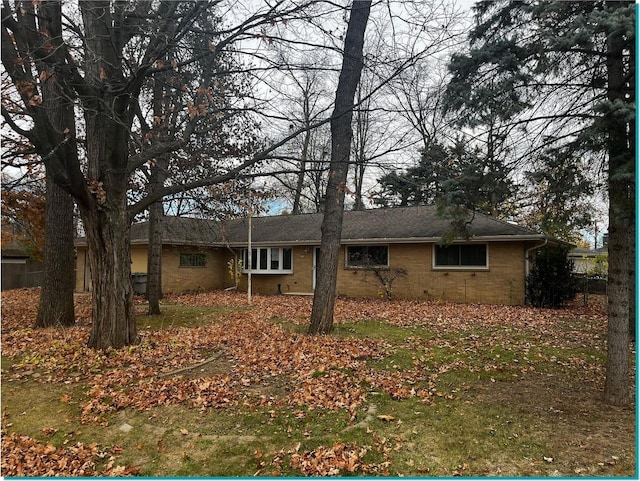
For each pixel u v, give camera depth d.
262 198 10.10
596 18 4.00
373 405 4.81
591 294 17.58
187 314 11.80
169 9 6.60
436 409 4.68
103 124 7.17
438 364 6.40
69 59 6.55
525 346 7.52
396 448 3.82
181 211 11.15
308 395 5.11
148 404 4.96
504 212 16.83
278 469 3.54
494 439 3.93
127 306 7.61
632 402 4.78
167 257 18.03
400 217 17.34
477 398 5.01
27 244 17.70
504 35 5.79
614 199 4.45
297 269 18.28
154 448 3.96
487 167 6.23
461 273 14.50
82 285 20.41
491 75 5.78
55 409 4.91
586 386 5.40
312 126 6.91
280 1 5.83
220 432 4.23
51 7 6.13
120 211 7.43
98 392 5.34
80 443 4.07
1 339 8.20
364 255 16.56
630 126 4.09
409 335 8.45
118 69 6.44
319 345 7.39
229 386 5.52
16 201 11.21
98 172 7.21
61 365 6.44
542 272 13.09
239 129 9.66
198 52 7.23
